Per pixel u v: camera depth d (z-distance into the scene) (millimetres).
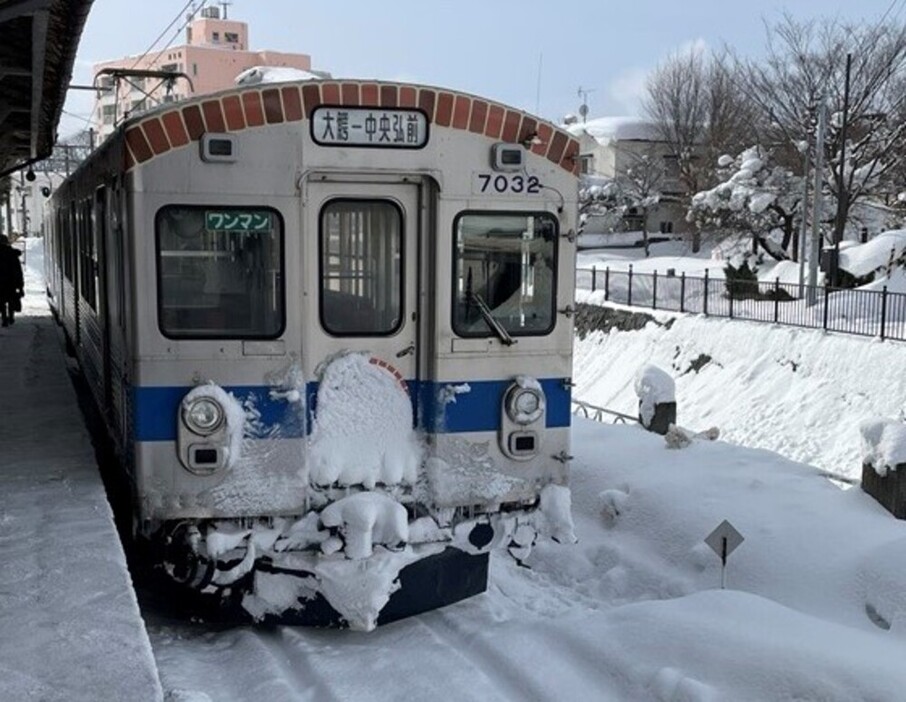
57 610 4379
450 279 5918
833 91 27766
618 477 8594
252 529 5641
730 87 41938
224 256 5578
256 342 5633
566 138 6113
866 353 17250
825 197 29125
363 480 5848
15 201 64875
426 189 5898
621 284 27984
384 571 5645
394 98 5727
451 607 6383
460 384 5973
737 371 19766
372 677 5250
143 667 3891
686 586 6828
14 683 3738
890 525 6941
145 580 6906
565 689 5074
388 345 5949
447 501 5969
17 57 9180
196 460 5512
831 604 6176
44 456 7016
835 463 15672
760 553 6824
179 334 5543
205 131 5469
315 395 5805
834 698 4574
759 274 28469
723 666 4980
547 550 7773
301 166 5613
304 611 5852
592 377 24203
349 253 5844
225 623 6035
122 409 6219
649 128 51156
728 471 8453
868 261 24406
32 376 10867
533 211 6066
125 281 5621
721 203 30625
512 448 6062
